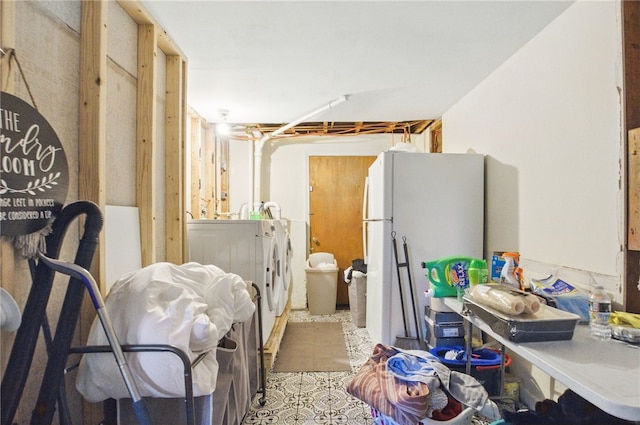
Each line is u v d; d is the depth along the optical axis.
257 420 1.97
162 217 2.18
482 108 2.72
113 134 1.64
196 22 1.90
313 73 2.59
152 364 1.06
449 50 2.22
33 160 1.08
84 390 1.15
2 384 0.91
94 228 1.13
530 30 1.97
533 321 1.22
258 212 4.07
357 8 1.76
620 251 1.46
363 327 3.73
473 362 1.96
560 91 1.83
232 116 3.71
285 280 3.68
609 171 1.52
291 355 2.93
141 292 1.16
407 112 3.57
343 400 2.19
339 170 4.73
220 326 1.32
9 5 1.02
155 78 1.90
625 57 1.44
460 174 2.55
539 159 2.01
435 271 2.17
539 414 1.35
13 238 1.02
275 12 1.80
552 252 1.89
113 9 1.64
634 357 1.10
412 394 1.42
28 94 1.13
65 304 1.06
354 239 4.71
